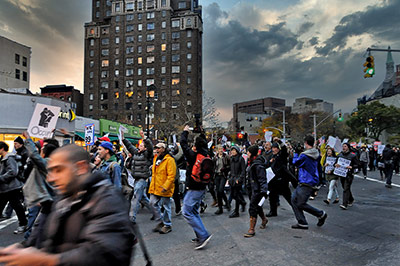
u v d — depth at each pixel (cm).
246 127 13088
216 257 449
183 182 1023
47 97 2330
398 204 898
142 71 7175
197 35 7125
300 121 7131
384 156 1334
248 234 555
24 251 142
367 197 1041
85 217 162
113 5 7419
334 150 1041
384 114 5931
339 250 474
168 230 602
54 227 170
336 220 686
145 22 7275
